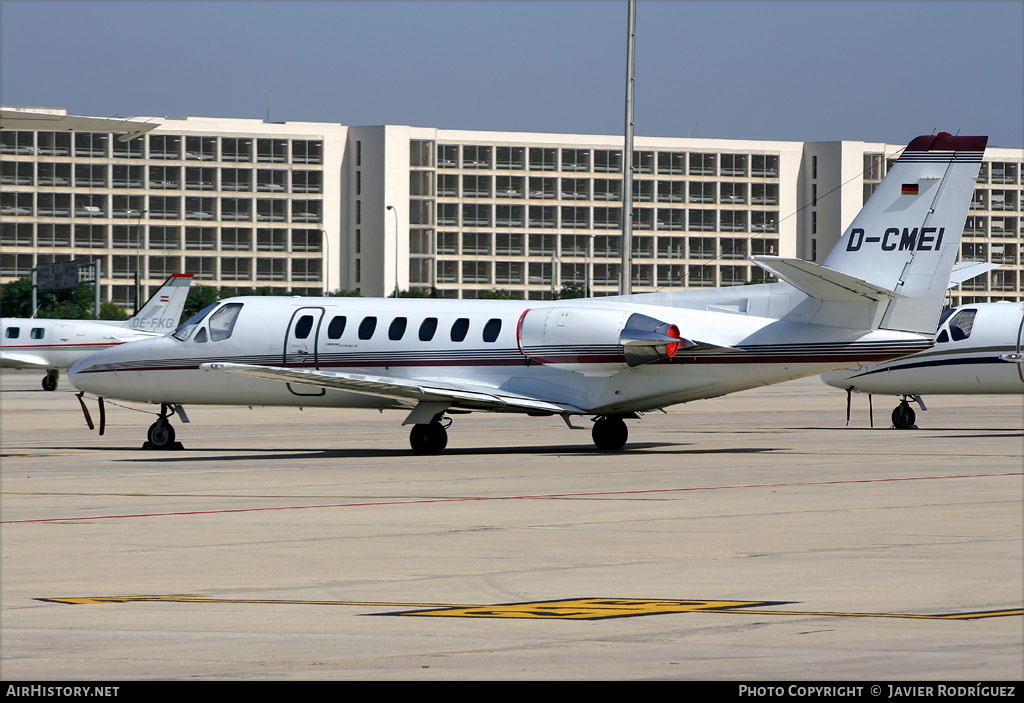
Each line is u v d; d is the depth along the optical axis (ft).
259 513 191.01
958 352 376.27
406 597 127.54
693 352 294.46
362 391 293.64
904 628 113.09
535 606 123.13
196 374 323.16
